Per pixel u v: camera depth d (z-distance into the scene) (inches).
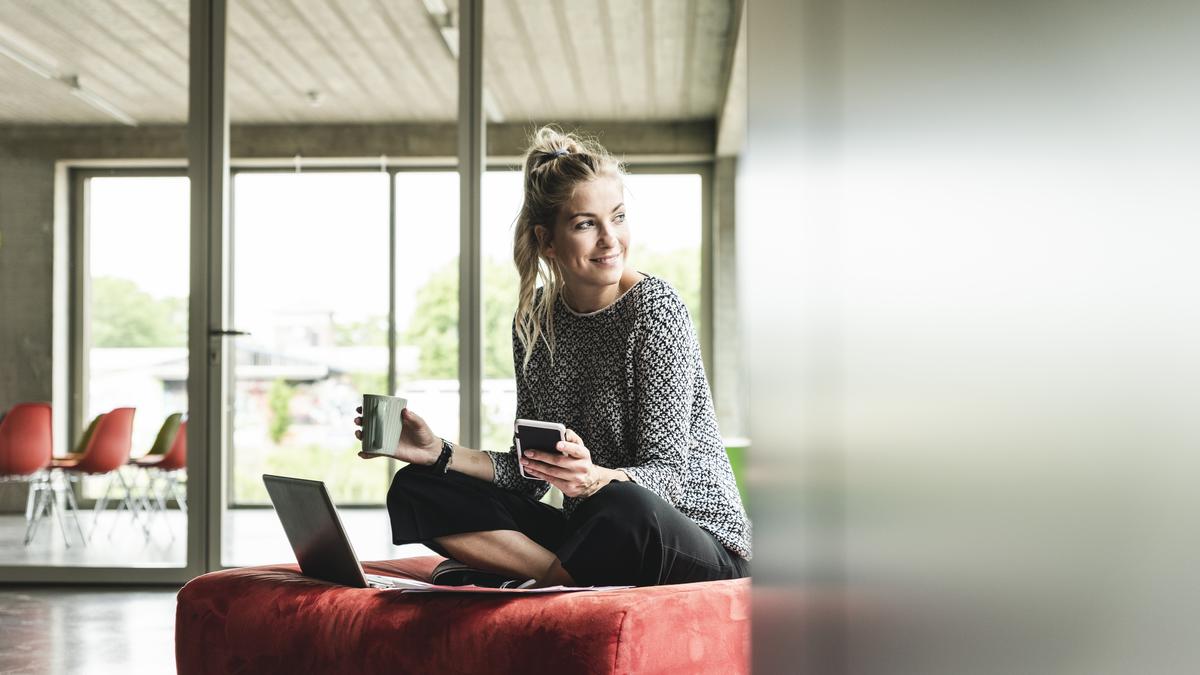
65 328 190.9
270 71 189.8
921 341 5.6
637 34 189.8
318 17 189.6
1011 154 4.3
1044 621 4.0
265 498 186.2
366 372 186.7
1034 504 4.1
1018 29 4.2
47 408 188.7
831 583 8.3
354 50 188.9
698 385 75.3
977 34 4.7
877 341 6.5
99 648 129.0
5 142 193.6
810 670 9.2
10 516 186.7
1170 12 3.3
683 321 73.4
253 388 187.5
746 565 71.9
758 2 12.3
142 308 189.9
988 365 4.6
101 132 192.1
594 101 189.2
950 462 5.1
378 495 185.9
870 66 6.6
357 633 59.6
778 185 10.8
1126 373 3.5
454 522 66.7
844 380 7.5
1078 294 3.8
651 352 72.3
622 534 61.9
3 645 131.1
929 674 5.5
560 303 78.3
